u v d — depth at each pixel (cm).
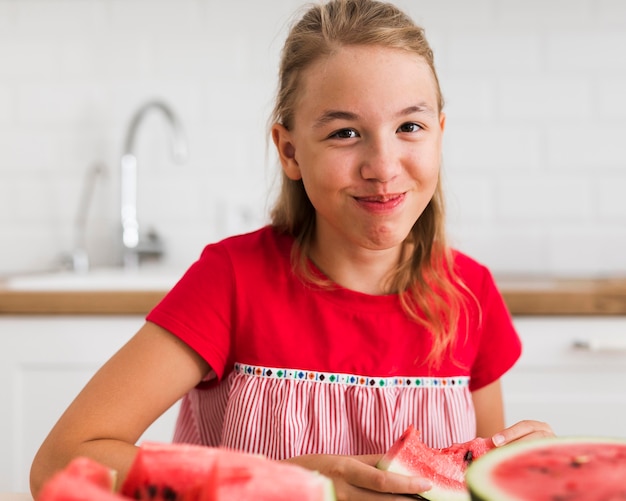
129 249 186
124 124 190
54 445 70
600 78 185
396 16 80
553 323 133
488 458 48
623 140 186
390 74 73
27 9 189
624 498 43
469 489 44
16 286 154
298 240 89
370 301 87
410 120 75
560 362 133
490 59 185
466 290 93
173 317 82
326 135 75
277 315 86
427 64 79
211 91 189
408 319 88
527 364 133
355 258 87
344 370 86
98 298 134
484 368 96
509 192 187
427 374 88
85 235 193
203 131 190
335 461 58
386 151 73
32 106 190
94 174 191
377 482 55
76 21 189
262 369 86
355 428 85
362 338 86
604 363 133
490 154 187
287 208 91
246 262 88
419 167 75
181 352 82
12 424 135
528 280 163
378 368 86
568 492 43
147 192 191
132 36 189
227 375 89
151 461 43
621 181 186
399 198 76
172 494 41
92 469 39
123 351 81
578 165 186
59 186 191
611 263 186
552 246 187
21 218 192
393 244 77
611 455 49
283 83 85
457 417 88
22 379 136
